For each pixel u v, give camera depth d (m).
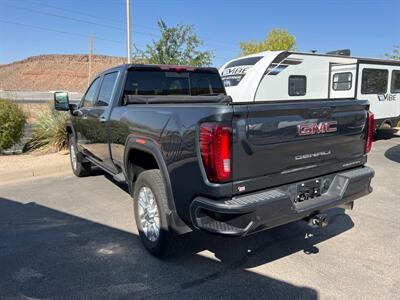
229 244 4.16
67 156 9.07
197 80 5.63
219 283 3.37
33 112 10.98
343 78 12.02
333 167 3.74
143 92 5.03
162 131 3.43
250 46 28.06
